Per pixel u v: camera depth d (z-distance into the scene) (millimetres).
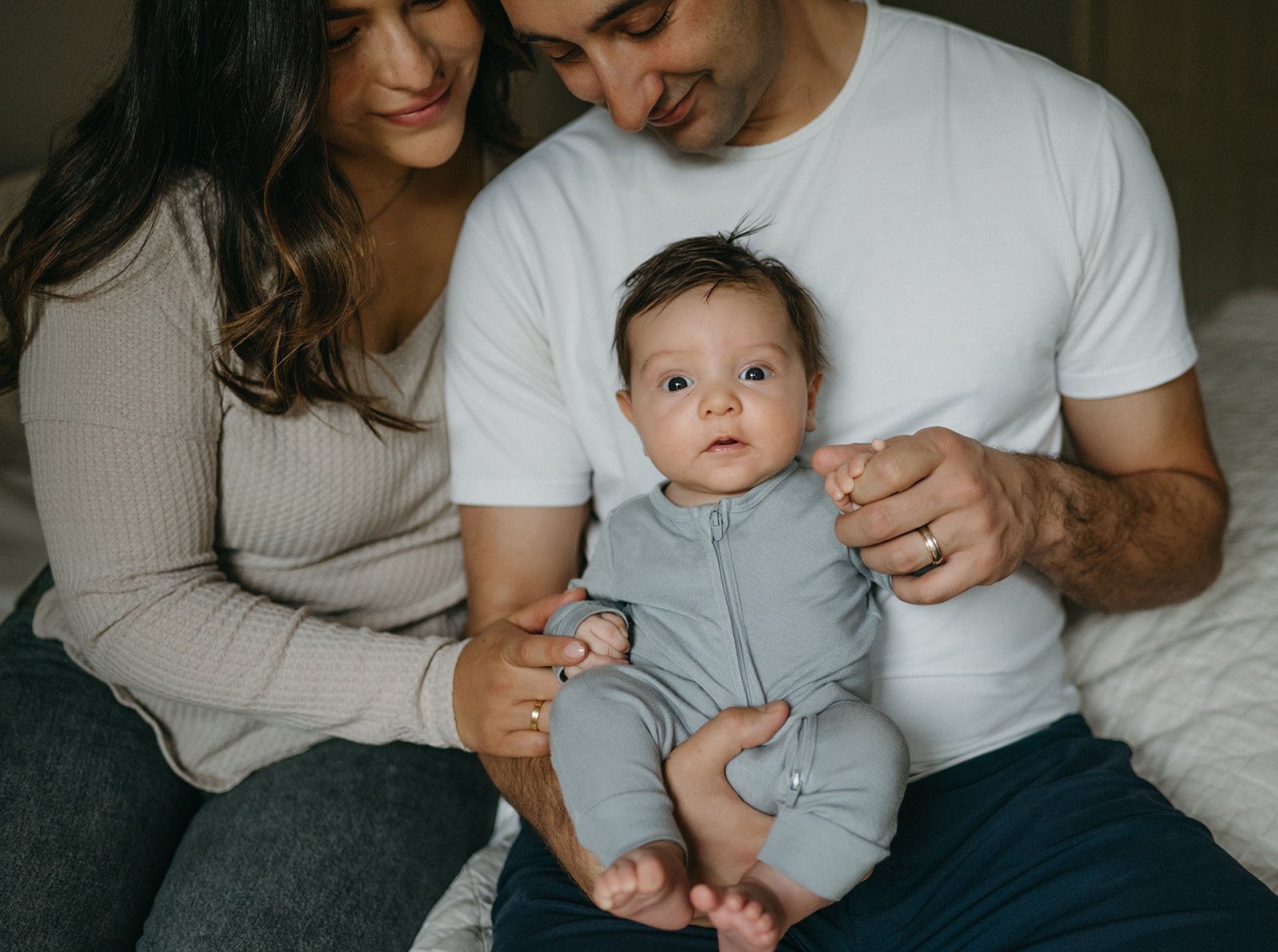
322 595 1354
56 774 1265
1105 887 982
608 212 1261
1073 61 2916
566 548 1333
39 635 1391
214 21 1114
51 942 1161
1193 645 1378
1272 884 1142
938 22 1257
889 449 934
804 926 1061
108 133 1184
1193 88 2938
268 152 1137
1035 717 1207
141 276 1165
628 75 1050
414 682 1196
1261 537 1492
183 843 1290
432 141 1257
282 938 1148
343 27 1132
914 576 1011
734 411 989
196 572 1230
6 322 1252
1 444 1878
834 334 1178
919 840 1095
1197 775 1269
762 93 1149
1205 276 3020
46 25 2146
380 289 1364
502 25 1238
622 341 1099
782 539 1002
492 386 1302
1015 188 1166
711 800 923
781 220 1200
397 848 1271
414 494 1355
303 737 1351
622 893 790
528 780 1130
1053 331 1188
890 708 1155
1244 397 1809
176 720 1323
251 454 1238
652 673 994
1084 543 1128
